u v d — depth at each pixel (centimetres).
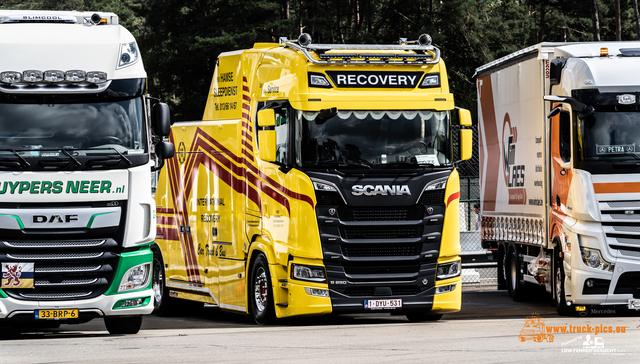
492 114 2919
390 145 2028
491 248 3048
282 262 2016
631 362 1326
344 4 8569
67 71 1797
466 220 3691
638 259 2095
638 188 2109
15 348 1614
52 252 1783
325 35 8412
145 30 11200
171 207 2659
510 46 8831
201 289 2441
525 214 2583
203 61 8331
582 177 2119
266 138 2011
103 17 1922
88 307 1791
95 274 1797
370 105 2030
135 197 1814
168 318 2609
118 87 1830
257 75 2188
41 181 1766
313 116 2000
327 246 1983
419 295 2039
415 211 2030
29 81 1778
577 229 2123
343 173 1994
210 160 2392
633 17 10288
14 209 1762
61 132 1788
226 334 1852
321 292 1981
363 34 8325
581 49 2294
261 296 2128
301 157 1992
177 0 8612
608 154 2120
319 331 1878
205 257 2420
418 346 1559
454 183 2067
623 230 2102
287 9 8900
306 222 1975
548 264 2398
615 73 2136
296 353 1489
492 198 2941
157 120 1884
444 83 2094
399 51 2111
